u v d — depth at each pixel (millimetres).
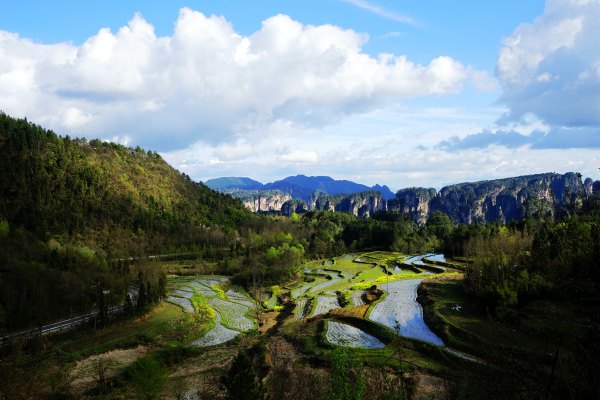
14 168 161875
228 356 69625
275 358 62625
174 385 58312
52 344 69938
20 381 39500
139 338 75625
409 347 62000
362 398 27891
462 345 59781
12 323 75188
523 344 16672
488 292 75250
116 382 57062
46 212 155125
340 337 70562
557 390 13453
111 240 165375
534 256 85312
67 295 89500
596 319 15086
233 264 160000
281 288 130500
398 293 103000
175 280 141250
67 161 190750
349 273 145625
